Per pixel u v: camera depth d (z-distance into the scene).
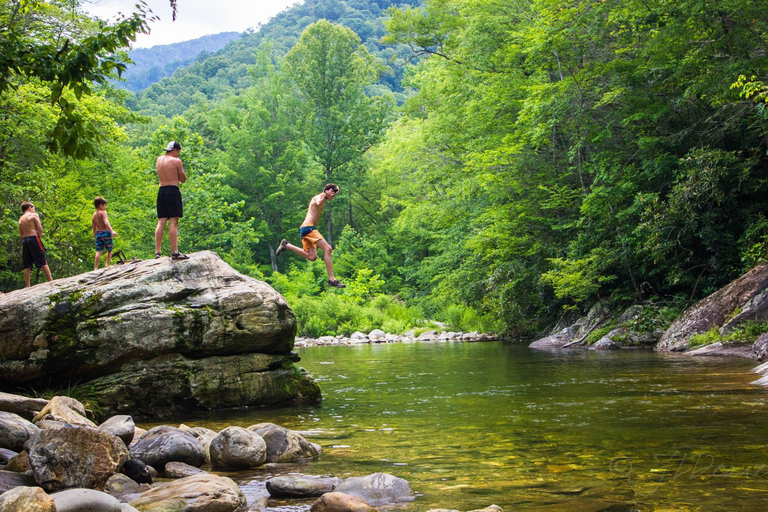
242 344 10.35
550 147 22.84
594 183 19.05
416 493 4.64
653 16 17.73
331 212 56.94
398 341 29.42
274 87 60.59
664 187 19.12
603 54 19.45
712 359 12.89
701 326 15.55
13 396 7.21
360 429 7.57
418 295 42.69
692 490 4.38
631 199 19.77
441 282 28.00
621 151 19.58
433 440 6.65
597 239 20.50
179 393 9.84
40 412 6.77
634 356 14.94
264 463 5.90
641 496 4.29
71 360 9.44
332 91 57.09
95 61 5.84
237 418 9.08
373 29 135.12
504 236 22.62
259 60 62.97
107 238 11.84
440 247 30.78
